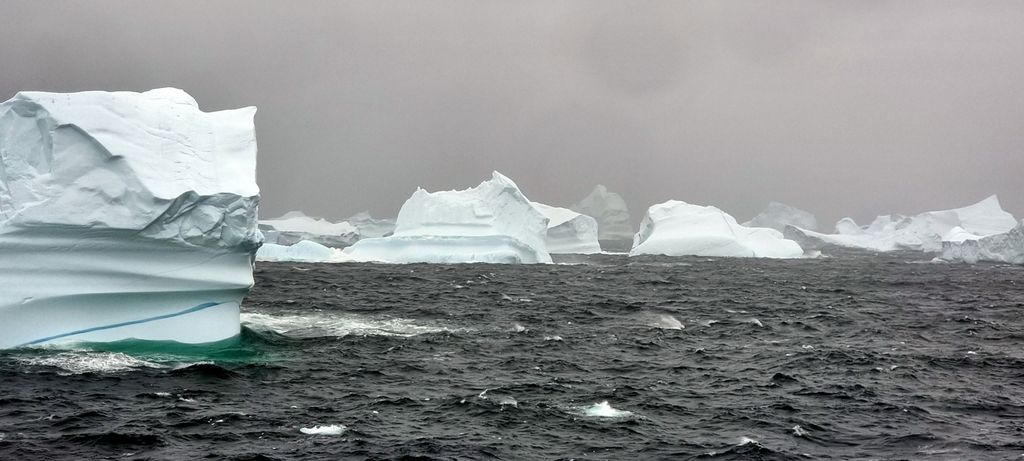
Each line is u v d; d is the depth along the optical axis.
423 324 37.78
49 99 28.52
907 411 22.31
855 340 35.19
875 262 107.12
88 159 28.12
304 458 17.59
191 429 19.50
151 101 30.97
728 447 18.91
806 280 72.81
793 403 23.14
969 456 18.52
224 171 30.52
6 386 22.55
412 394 23.47
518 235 87.00
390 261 86.81
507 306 46.69
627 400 23.22
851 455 18.66
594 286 62.50
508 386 24.59
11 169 28.17
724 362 29.27
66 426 19.33
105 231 27.80
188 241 29.00
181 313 29.62
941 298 56.69
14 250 27.16
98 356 26.45
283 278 63.22
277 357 28.12
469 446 18.67
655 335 35.69
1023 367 29.08
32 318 27.27
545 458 18.06
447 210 87.25
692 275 77.56
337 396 23.08
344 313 41.50
